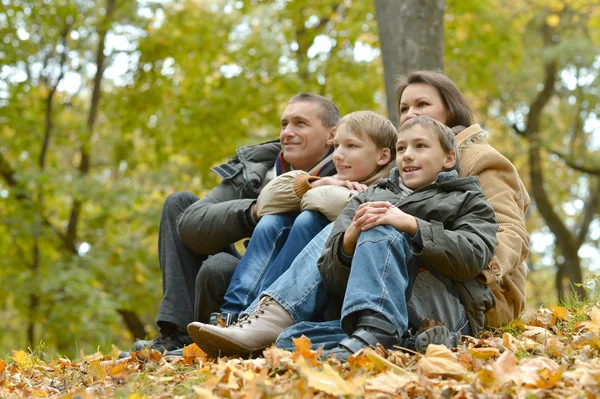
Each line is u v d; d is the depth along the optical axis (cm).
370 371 357
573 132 2364
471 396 310
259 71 1748
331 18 1791
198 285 514
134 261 1723
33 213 1716
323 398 319
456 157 466
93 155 2044
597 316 469
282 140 563
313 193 478
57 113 1853
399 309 395
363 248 403
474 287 438
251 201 522
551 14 2083
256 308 432
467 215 433
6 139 1783
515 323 479
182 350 485
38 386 423
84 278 1592
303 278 433
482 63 1766
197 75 1808
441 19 919
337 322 421
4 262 1789
